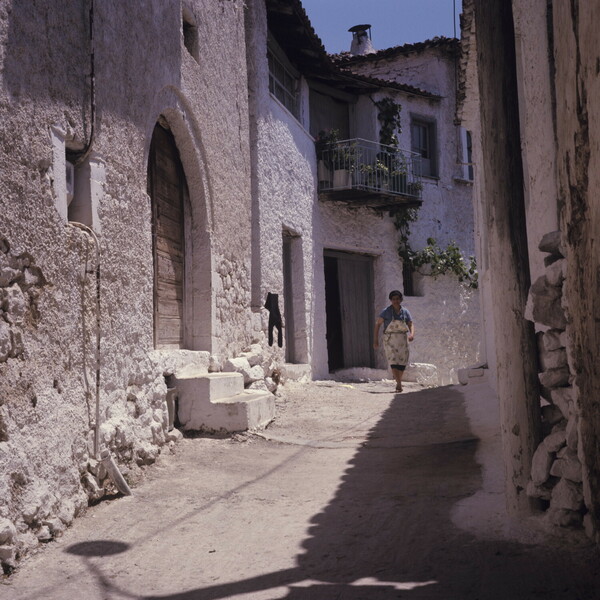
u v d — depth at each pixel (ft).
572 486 11.85
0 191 12.19
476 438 21.70
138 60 19.61
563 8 11.29
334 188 49.73
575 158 10.98
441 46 58.90
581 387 11.21
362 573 10.95
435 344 56.44
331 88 53.31
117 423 16.81
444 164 59.77
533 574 10.28
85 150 15.93
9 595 10.36
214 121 27.27
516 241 13.12
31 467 12.51
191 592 10.47
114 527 13.69
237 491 16.53
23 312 12.71
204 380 22.84
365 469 18.83
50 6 14.46
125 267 18.07
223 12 29.35
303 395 35.09
